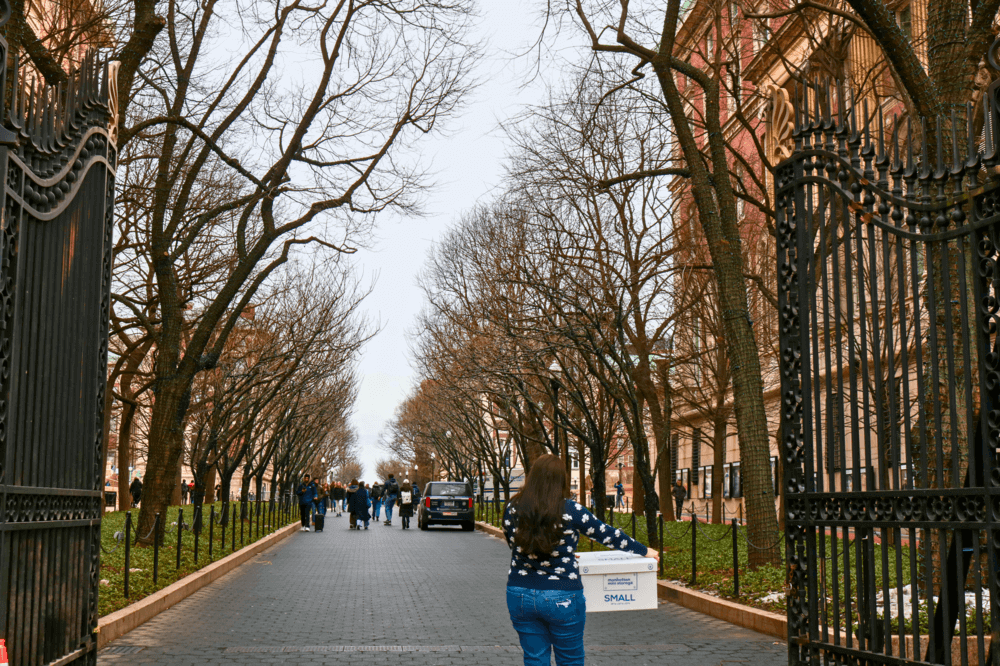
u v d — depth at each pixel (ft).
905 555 38.11
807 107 21.84
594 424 77.25
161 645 30.09
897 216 18.06
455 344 104.42
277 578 54.44
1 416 16.57
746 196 59.41
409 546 89.40
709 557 55.11
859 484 18.48
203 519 105.40
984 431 15.48
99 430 22.82
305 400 133.08
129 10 56.18
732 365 48.73
